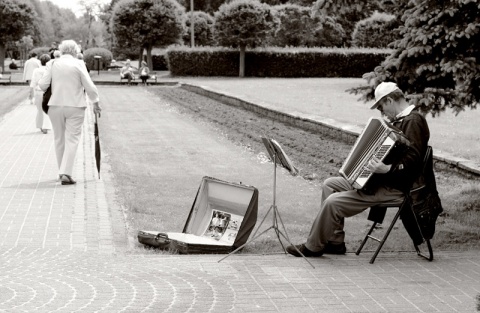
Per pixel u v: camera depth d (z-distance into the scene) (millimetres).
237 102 25922
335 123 17109
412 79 9500
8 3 57375
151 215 8906
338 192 7086
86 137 16844
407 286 6062
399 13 10133
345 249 7219
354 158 6965
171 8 51875
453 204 9750
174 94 33969
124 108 26344
